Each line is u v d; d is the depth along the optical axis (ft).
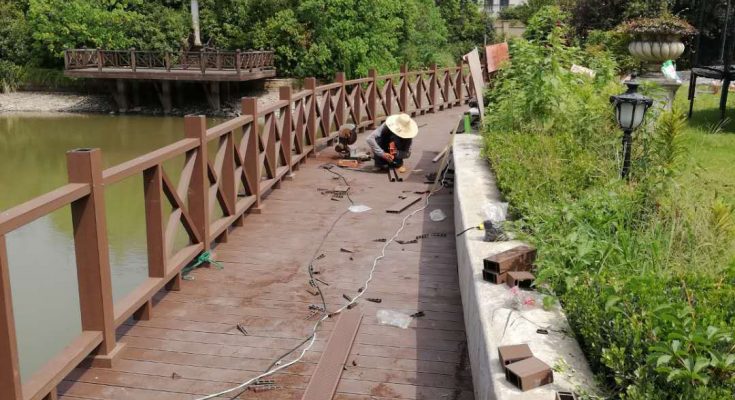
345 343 11.61
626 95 14.89
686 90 41.86
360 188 22.84
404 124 24.54
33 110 77.20
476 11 118.62
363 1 78.02
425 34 97.14
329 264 15.62
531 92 19.89
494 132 20.12
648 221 12.41
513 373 7.50
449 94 50.52
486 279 10.56
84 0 84.02
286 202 21.06
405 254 16.33
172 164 38.52
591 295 8.63
